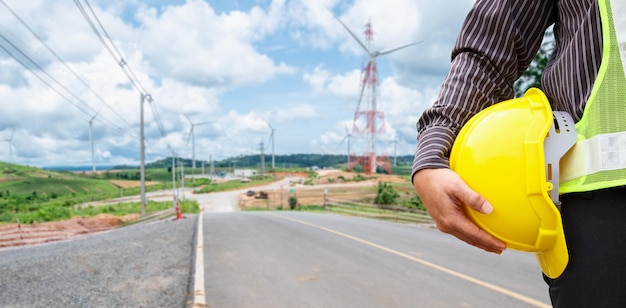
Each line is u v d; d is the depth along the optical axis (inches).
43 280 220.5
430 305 177.8
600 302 29.8
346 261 278.2
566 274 32.2
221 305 177.0
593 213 31.2
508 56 40.8
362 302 182.9
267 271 245.4
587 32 34.0
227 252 313.7
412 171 38.6
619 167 29.9
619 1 31.9
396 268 254.1
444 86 42.1
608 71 31.7
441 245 354.0
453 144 38.5
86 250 331.0
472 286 208.2
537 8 40.7
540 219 32.6
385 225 572.7
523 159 33.4
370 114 3885.3
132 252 313.6
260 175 6063.0
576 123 34.4
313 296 192.1
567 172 33.2
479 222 34.5
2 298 184.9
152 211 1449.3
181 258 286.7
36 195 2984.7
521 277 226.4
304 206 2118.6
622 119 30.7
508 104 37.2
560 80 36.1
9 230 714.8
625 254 29.4
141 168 1077.8
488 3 41.8
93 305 174.2
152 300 182.1
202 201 2952.8
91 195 3385.8
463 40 42.4
